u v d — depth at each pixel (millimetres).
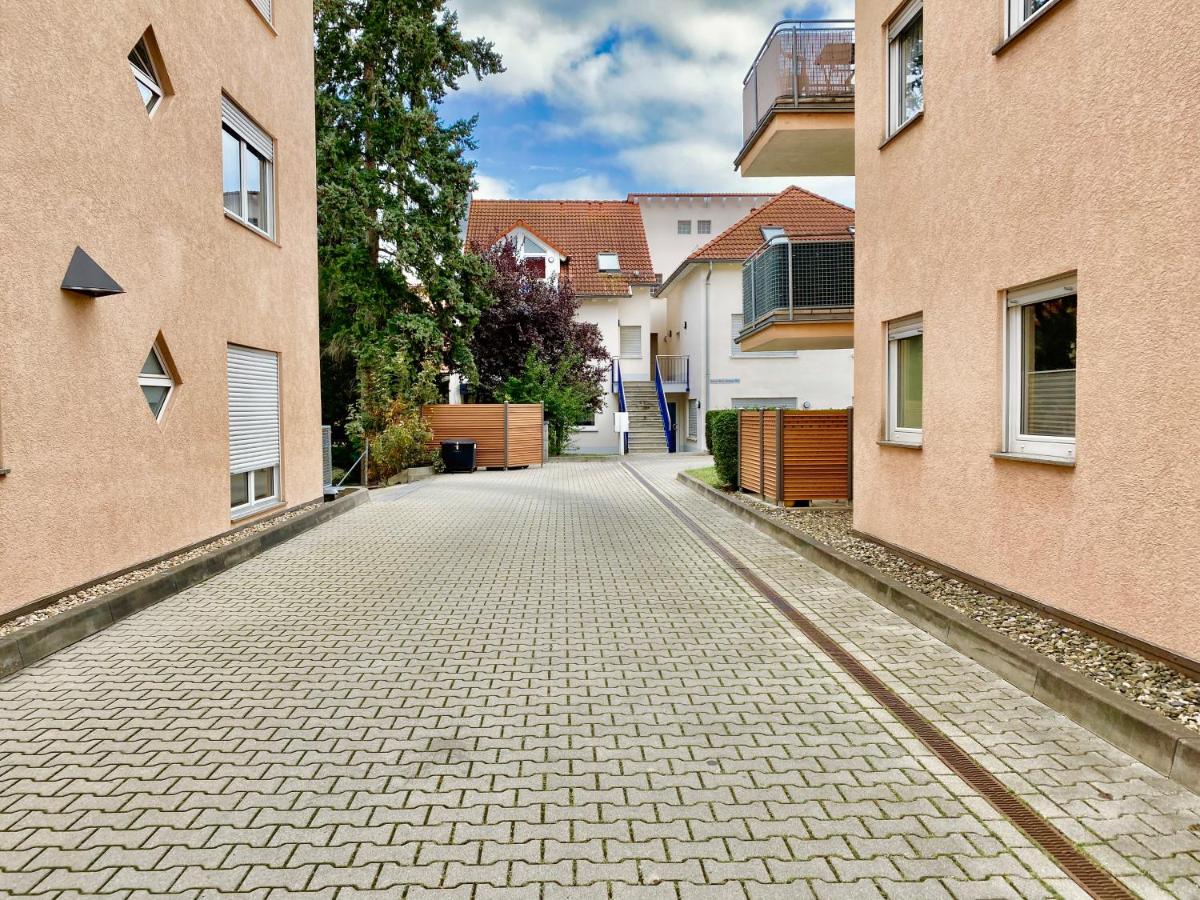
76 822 3338
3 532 5801
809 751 4012
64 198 6508
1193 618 4406
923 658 5453
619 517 12539
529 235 33219
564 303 28016
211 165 9273
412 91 22422
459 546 10008
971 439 6832
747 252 29344
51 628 5637
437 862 3045
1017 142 6035
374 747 4078
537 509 13547
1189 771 3557
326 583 7902
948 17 7102
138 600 6801
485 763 3895
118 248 7297
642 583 7895
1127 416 4867
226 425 9656
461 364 24984
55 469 6402
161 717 4473
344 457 23812
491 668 5336
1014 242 6102
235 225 9984
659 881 2918
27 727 4328
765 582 7855
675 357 33250
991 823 3301
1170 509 4539
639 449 31422
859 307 9492
